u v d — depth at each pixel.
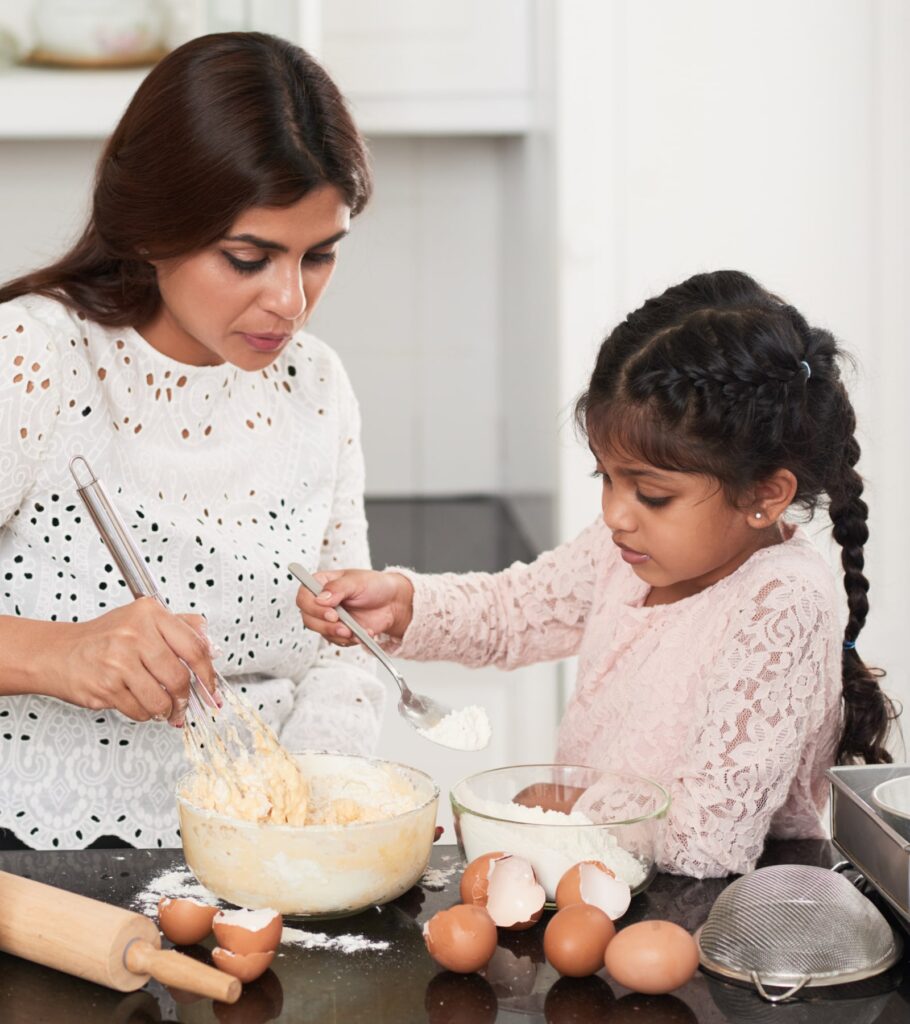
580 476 2.27
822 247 2.28
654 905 1.11
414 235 2.98
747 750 1.19
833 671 1.27
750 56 2.23
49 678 1.21
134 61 2.52
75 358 1.40
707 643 1.33
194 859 1.08
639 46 2.22
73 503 1.43
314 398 1.63
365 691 1.64
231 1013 0.93
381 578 1.52
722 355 1.24
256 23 2.49
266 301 1.29
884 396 2.29
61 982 0.97
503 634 1.59
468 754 2.33
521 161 2.69
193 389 1.48
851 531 1.41
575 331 2.27
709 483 1.24
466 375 3.03
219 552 1.48
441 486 3.06
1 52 2.49
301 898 1.05
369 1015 0.93
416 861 1.09
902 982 0.97
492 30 2.57
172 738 1.49
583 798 1.16
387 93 2.58
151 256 1.30
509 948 1.03
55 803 1.47
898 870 0.99
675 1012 0.93
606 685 1.44
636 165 2.24
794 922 0.98
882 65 2.24
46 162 2.81
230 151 1.22
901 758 1.85
